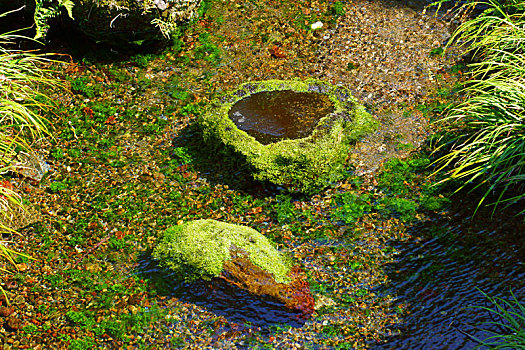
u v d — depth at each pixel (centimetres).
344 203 478
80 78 592
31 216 467
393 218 466
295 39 659
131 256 440
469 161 495
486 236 448
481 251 437
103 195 488
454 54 635
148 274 425
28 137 530
